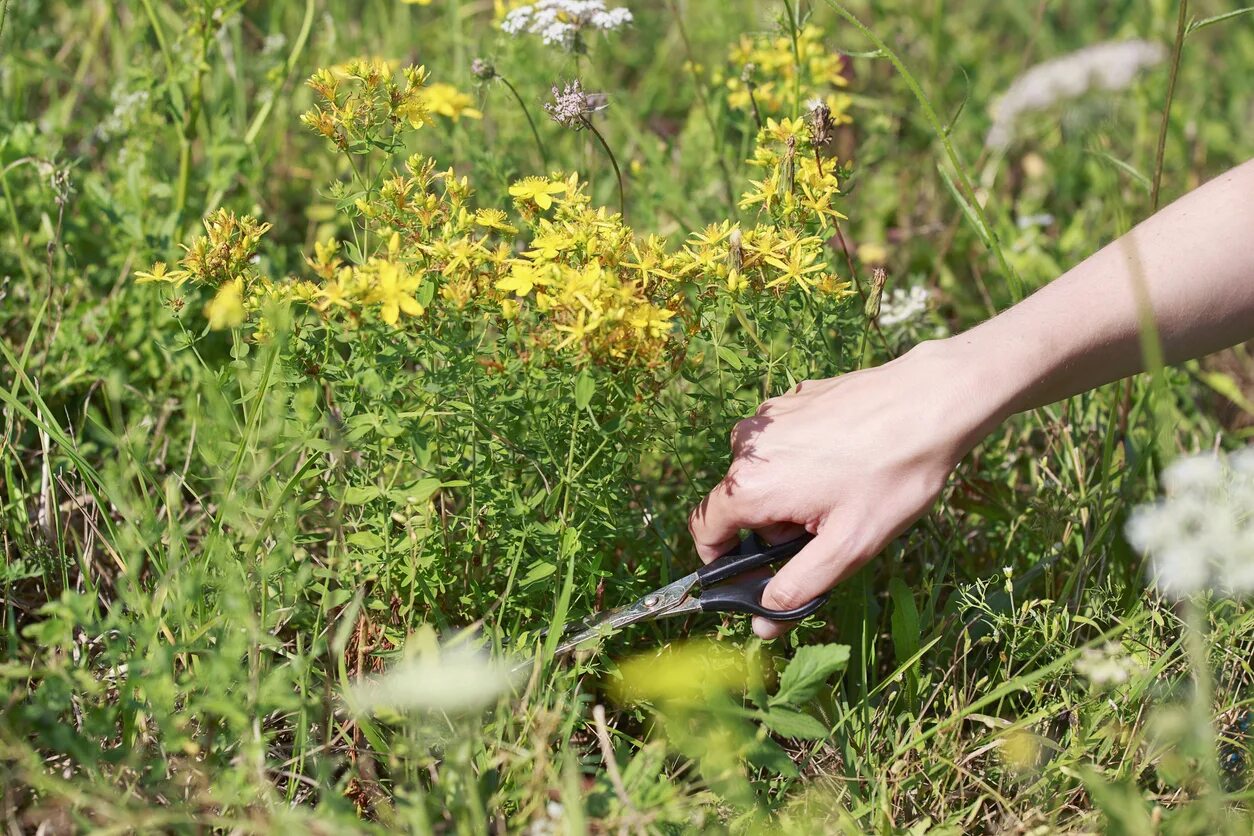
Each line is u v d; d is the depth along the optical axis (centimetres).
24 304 279
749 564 188
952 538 236
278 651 186
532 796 164
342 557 185
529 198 192
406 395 192
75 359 264
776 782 191
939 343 188
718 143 303
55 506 207
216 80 337
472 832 162
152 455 248
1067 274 192
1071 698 195
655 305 173
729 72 368
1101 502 225
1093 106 175
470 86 335
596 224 181
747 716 179
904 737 199
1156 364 157
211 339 273
